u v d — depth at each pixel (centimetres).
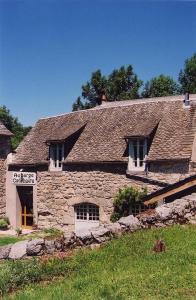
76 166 2680
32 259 1222
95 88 6825
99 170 2570
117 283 1012
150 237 1332
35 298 973
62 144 2781
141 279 1025
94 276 1079
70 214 2695
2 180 3058
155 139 2444
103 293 961
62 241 1290
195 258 1141
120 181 2481
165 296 931
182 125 2438
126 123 2670
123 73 6612
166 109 2597
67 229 2708
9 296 1019
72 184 2695
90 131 2803
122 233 1383
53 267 1156
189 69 6250
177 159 2269
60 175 2755
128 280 1026
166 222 1477
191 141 2314
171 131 2441
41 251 1254
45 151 2917
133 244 1279
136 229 1420
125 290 970
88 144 2711
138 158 2444
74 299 945
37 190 2881
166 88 6203
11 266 1156
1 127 3055
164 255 1177
